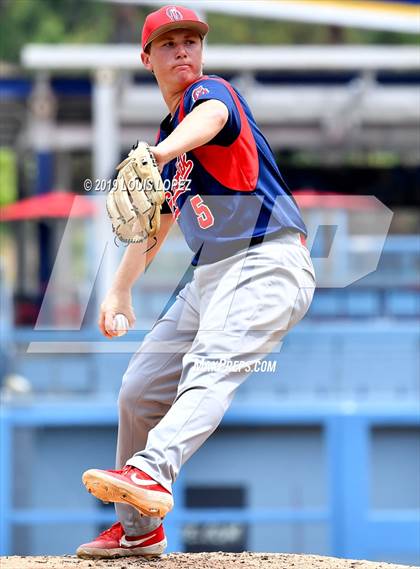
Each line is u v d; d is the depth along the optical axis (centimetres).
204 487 4444
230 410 4369
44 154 6147
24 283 6344
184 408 1505
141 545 1677
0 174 12356
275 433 4431
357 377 4547
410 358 4544
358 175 7100
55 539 4412
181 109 1503
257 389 4538
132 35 11812
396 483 4419
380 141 6769
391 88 6209
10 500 4247
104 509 4406
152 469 1478
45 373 4456
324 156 7794
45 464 4381
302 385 4547
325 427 4356
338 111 6247
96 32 12600
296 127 6644
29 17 12450
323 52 5431
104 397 4456
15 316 5478
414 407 4344
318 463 4425
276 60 5416
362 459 4306
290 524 4472
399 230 7069
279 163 7219
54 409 4347
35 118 6091
